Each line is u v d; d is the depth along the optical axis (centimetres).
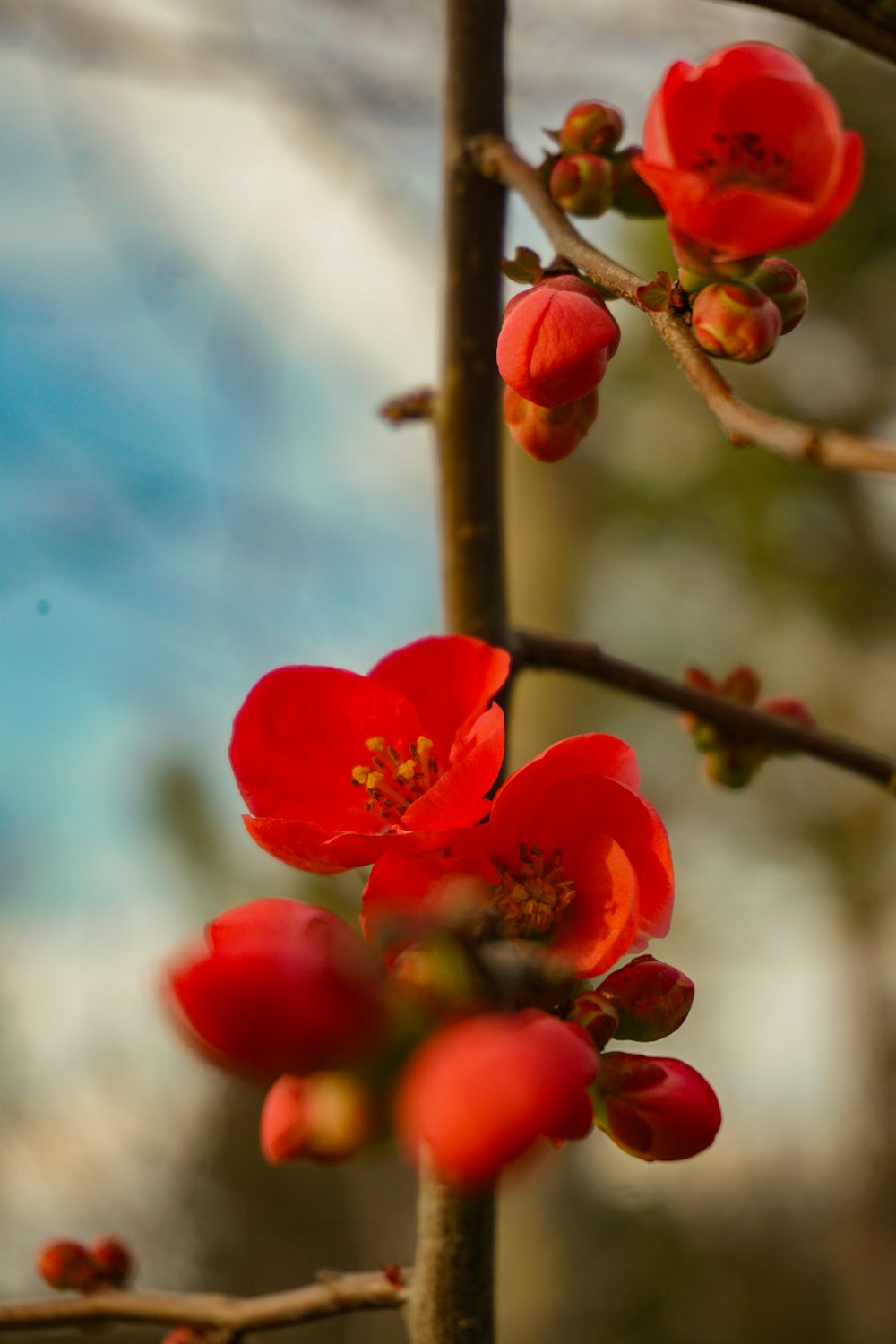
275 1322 40
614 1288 162
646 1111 33
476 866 33
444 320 42
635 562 198
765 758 47
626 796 34
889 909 185
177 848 144
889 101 121
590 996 33
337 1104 27
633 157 40
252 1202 151
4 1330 42
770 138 35
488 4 40
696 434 187
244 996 27
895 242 157
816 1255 172
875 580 182
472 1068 27
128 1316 42
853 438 30
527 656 44
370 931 31
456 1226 35
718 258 35
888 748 181
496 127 41
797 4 39
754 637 194
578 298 34
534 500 196
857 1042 187
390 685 37
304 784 36
